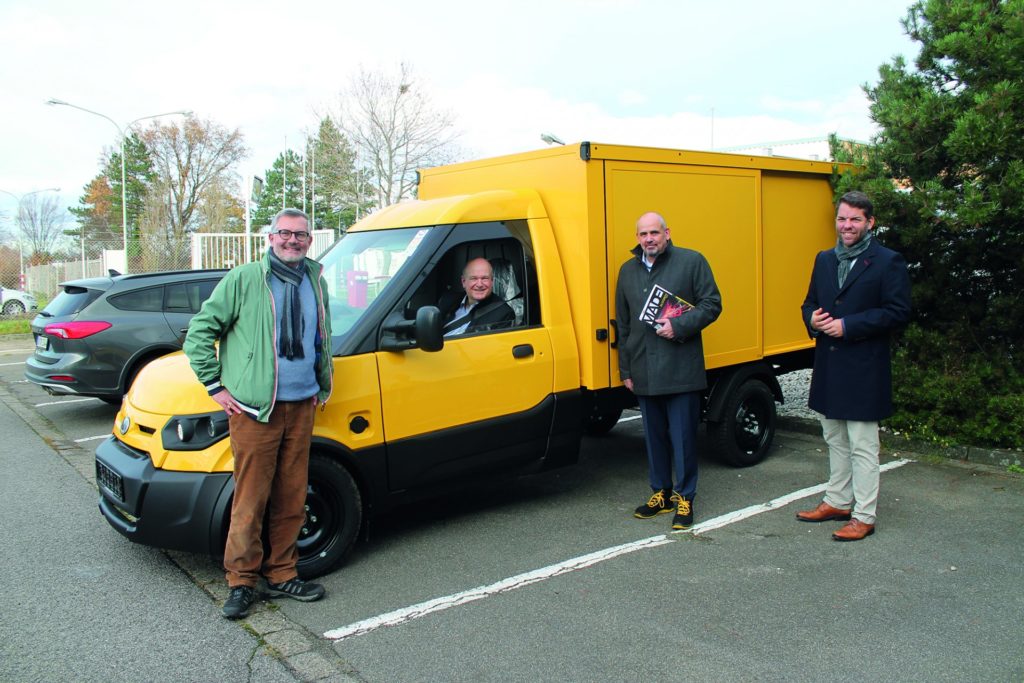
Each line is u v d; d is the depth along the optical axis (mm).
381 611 3957
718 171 6078
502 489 6031
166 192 49562
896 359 7137
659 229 4844
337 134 34781
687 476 5102
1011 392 6438
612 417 7551
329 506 4414
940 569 4324
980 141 5793
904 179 6852
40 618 3910
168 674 3363
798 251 6918
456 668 3383
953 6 6324
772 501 5566
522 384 5086
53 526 5250
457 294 4988
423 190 6535
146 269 19516
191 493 4035
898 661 3361
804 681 3223
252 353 3779
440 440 4750
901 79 6887
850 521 4902
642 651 3496
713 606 3934
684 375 4992
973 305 7078
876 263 4590
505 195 5250
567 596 4090
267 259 3846
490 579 4332
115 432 4605
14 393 10445
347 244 5309
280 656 3510
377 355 4523
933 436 6648
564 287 5344
